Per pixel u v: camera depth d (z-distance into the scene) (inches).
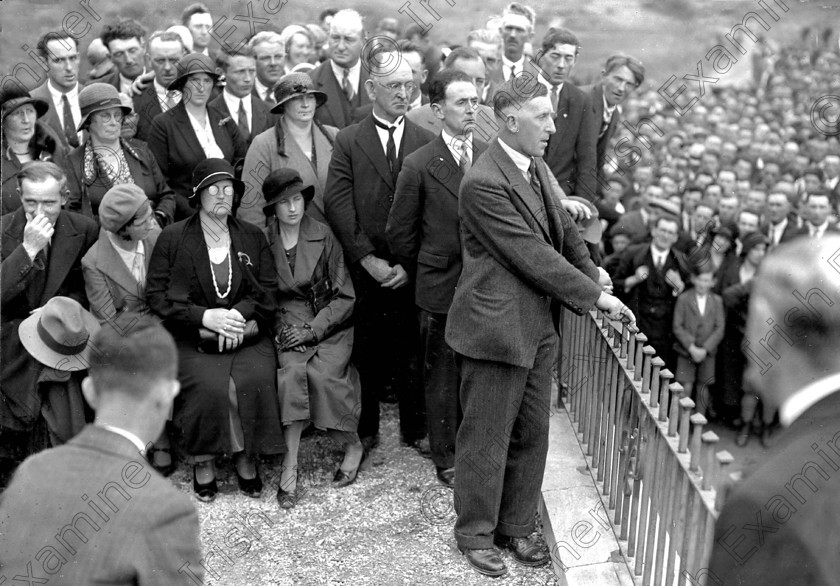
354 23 205.8
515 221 128.8
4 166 174.7
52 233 161.9
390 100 168.1
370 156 170.2
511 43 208.7
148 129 203.3
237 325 159.2
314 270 169.6
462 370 136.9
